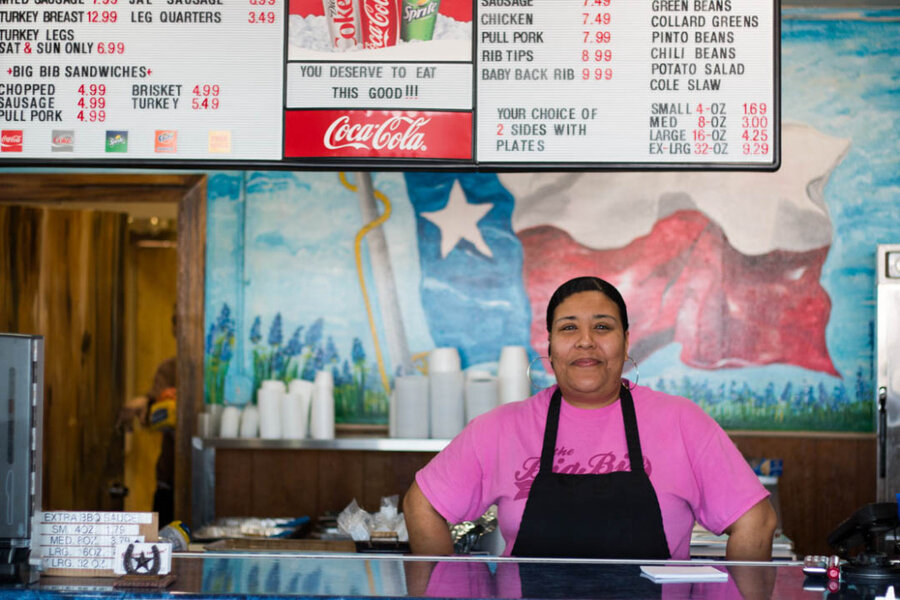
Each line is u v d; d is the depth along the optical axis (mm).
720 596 1516
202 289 4027
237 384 4023
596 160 2475
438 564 1761
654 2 2494
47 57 2484
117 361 4980
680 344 3939
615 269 3963
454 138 2459
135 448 6121
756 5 2492
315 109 2451
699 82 2486
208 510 3896
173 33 2475
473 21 2471
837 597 1517
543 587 1567
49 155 2471
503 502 2072
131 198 4066
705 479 2023
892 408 3504
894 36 3938
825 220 3928
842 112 3941
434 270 4008
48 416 4734
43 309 4738
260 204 4039
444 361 3801
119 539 1629
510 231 3992
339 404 4008
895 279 3510
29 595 1532
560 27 2490
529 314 3979
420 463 3869
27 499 1638
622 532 1960
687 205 3957
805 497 3830
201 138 2459
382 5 2465
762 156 2479
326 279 4023
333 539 3125
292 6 2467
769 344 3922
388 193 4023
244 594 1501
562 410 2100
